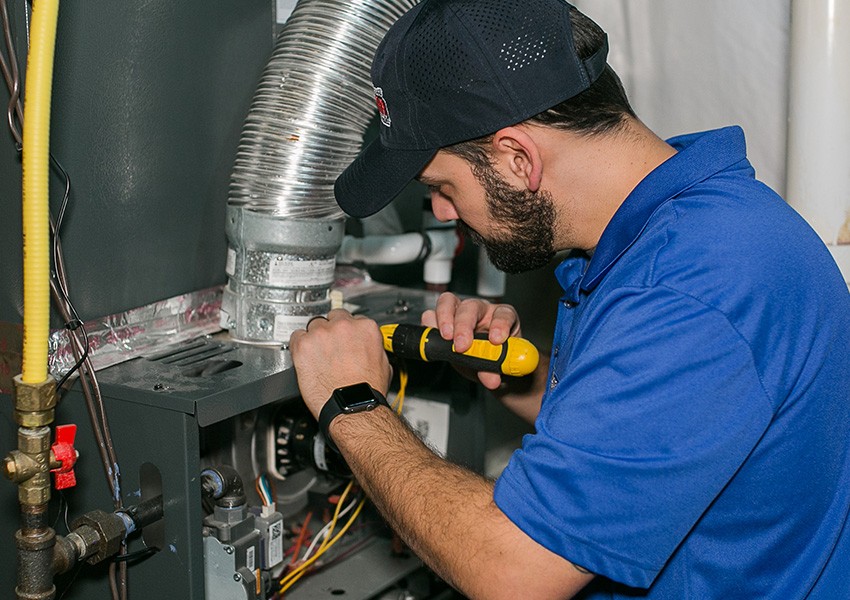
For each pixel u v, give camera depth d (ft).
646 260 2.95
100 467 3.51
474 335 4.04
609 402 2.77
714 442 2.74
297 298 4.01
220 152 4.22
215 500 3.65
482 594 2.90
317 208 3.94
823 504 3.16
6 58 3.33
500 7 3.13
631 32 5.33
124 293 3.86
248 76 4.28
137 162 3.83
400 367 4.79
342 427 3.46
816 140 4.34
